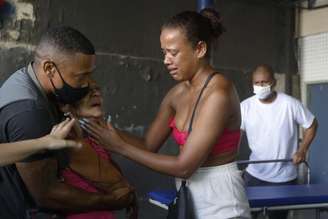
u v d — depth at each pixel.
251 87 6.05
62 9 4.93
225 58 5.87
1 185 1.59
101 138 1.92
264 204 3.01
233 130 2.05
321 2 5.98
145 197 5.37
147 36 5.39
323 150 6.02
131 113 5.34
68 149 1.65
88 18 5.05
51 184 1.60
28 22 4.79
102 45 5.14
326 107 5.98
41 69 1.62
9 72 4.72
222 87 1.99
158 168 1.96
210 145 1.96
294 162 4.06
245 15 6.00
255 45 6.08
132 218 1.92
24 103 1.55
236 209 2.03
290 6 6.22
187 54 2.00
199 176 2.04
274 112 4.17
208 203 2.02
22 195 1.59
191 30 1.98
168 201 3.04
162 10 5.46
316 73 6.09
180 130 2.10
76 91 1.64
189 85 2.13
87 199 1.69
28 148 1.42
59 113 1.73
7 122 1.54
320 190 3.33
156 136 2.28
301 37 6.26
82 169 1.73
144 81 5.39
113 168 1.84
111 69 5.21
